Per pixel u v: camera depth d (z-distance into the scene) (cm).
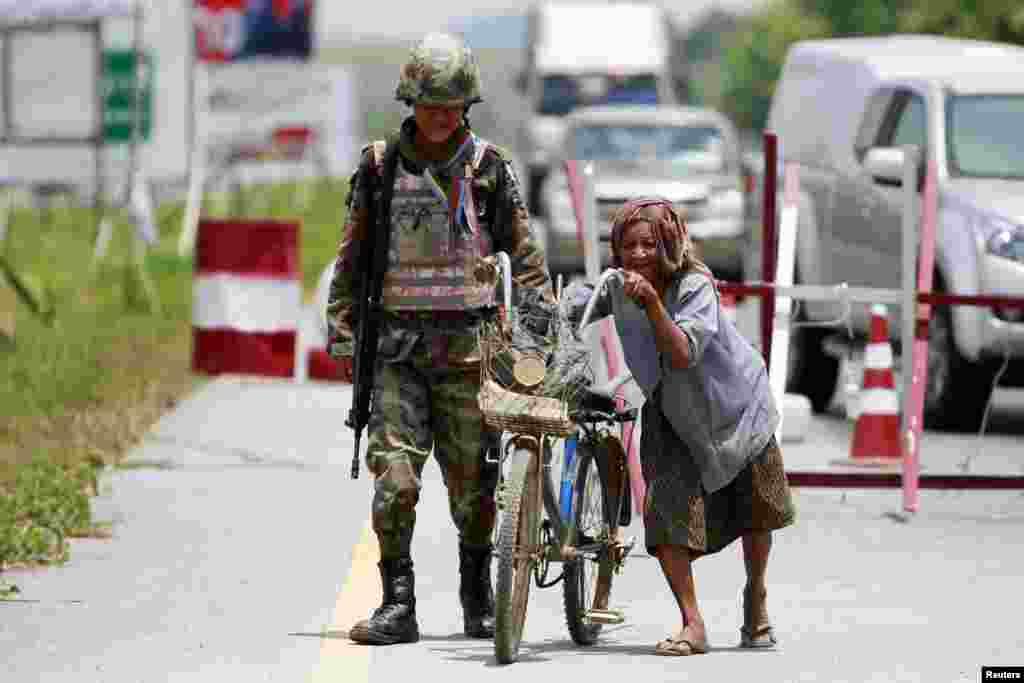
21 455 3319
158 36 9019
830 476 2934
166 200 10181
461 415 2020
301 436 3591
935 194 3008
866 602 2289
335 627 2119
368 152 2020
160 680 1872
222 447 3459
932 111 3991
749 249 4809
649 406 1989
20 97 8212
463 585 2092
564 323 1947
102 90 7944
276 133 10331
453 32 2003
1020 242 3650
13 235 8612
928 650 2023
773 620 2186
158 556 2528
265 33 10331
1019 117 3978
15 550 2494
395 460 2011
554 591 2378
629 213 1941
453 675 1886
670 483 1981
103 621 2145
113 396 4038
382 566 2058
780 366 2992
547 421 1883
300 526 2739
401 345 2009
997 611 2236
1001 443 3684
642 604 2289
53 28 7656
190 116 8619
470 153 2003
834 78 4425
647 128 6656
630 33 10675
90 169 8575
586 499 2009
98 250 6844
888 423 3416
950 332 3744
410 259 2002
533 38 10869
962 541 2708
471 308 2000
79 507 2739
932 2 13750
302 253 8025
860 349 4122
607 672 1905
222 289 4047
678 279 1947
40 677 1886
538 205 10025
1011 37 13525
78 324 5322
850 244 4112
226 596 2283
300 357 4500
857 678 1891
